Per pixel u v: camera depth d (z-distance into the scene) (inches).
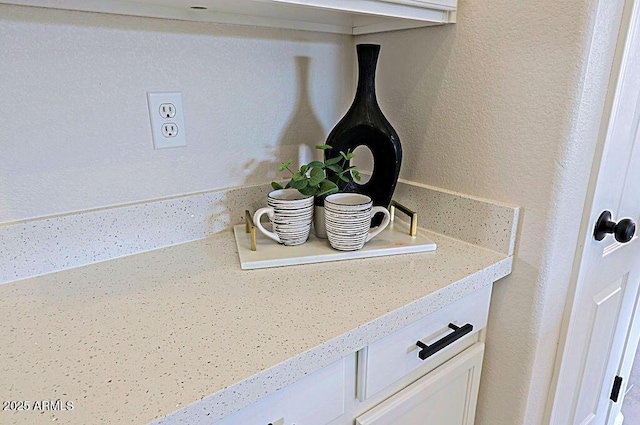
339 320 25.3
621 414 62.6
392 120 43.5
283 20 38.4
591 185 34.9
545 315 35.9
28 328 24.1
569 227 34.7
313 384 24.7
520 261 35.4
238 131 39.0
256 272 31.5
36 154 29.6
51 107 29.5
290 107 42.1
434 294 29.0
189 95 35.4
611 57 31.5
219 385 19.8
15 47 27.5
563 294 37.5
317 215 36.5
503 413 40.5
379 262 33.6
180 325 24.5
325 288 29.2
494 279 34.4
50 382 19.8
